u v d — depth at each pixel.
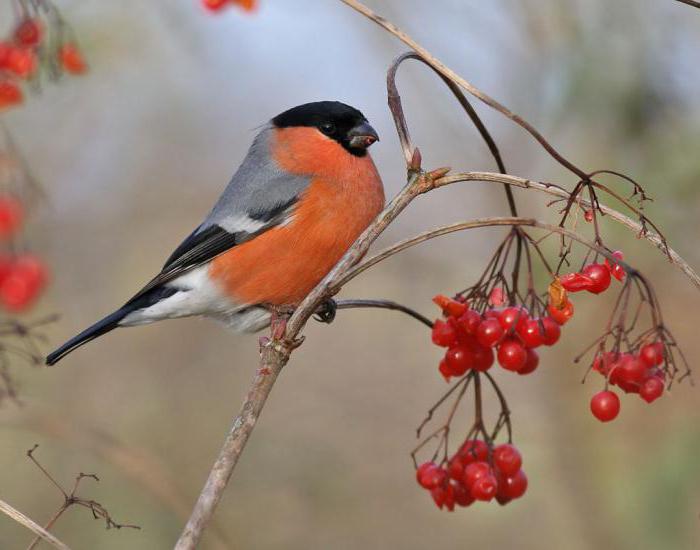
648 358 5.29
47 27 5.29
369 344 13.67
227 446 5.54
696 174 9.13
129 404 12.34
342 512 11.98
